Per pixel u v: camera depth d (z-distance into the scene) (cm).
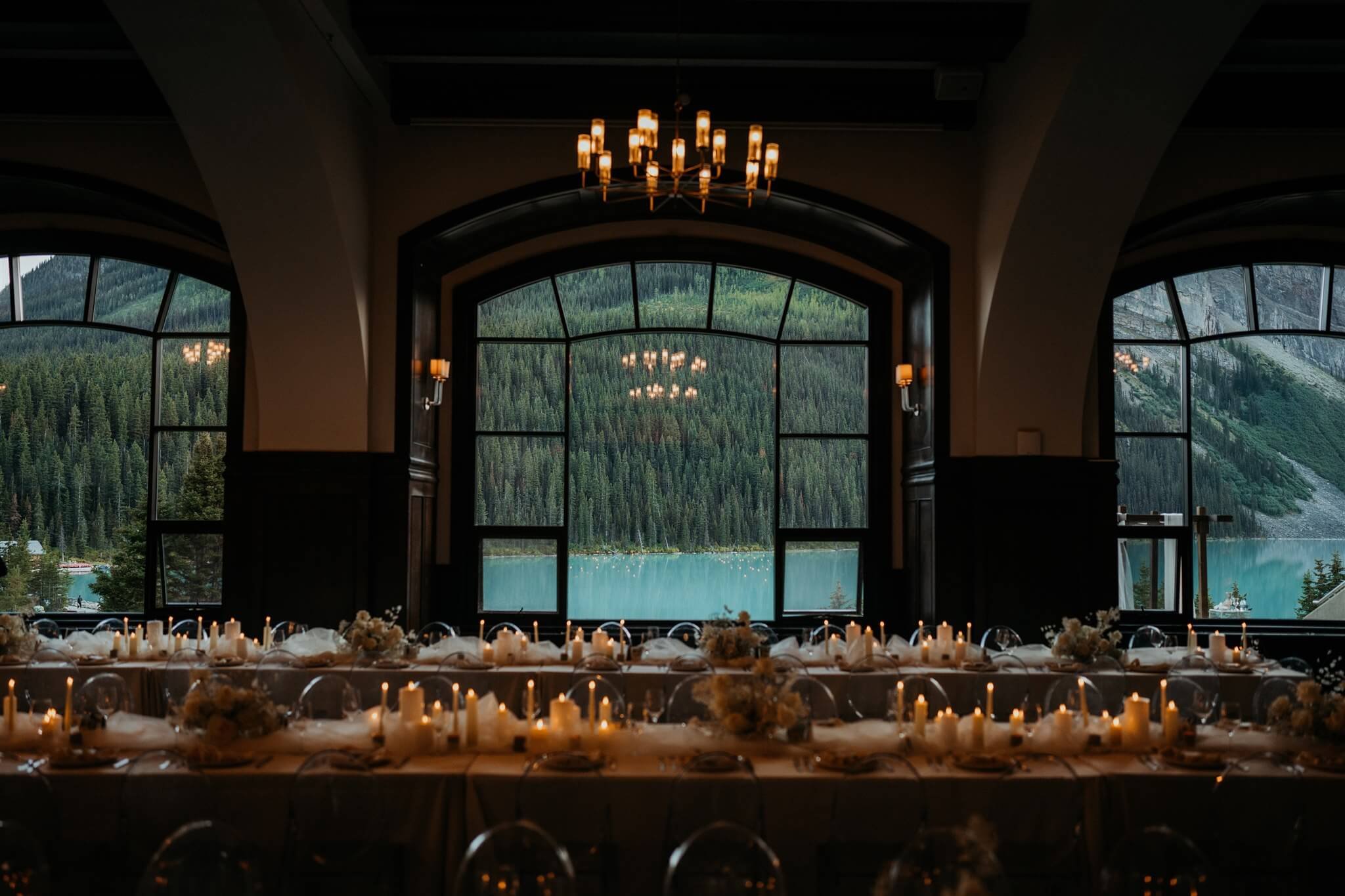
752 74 816
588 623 965
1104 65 659
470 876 290
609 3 704
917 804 373
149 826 357
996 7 733
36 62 799
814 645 765
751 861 296
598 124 607
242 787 394
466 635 950
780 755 423
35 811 362
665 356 979
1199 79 674
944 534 846
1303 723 437
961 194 858
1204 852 388
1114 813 400
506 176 855
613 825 389
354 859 356
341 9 698
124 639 716
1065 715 437
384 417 847
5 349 950
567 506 967
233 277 932
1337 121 819
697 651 714
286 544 831
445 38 730
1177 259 945
